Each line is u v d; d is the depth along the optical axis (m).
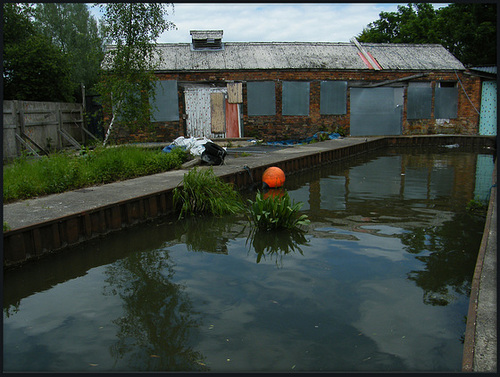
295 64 19.55
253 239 6.65
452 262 5.46
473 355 2.79
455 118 21.16
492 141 19.00
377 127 20.67
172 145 13.38
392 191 10.19
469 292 4.59
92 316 4.21
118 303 4.50
